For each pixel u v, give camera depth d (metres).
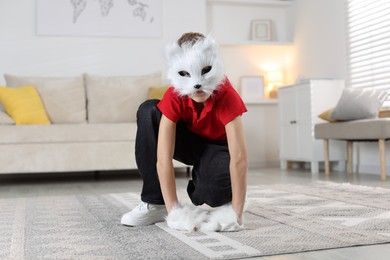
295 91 4.49
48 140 3.67
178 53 1.23
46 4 4.61
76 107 4.39
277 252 1.17
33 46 4.58
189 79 1.22
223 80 1.29
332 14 4.61
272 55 5.45
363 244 1.25
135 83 4.56
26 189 3.30
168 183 1.45
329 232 1.41
